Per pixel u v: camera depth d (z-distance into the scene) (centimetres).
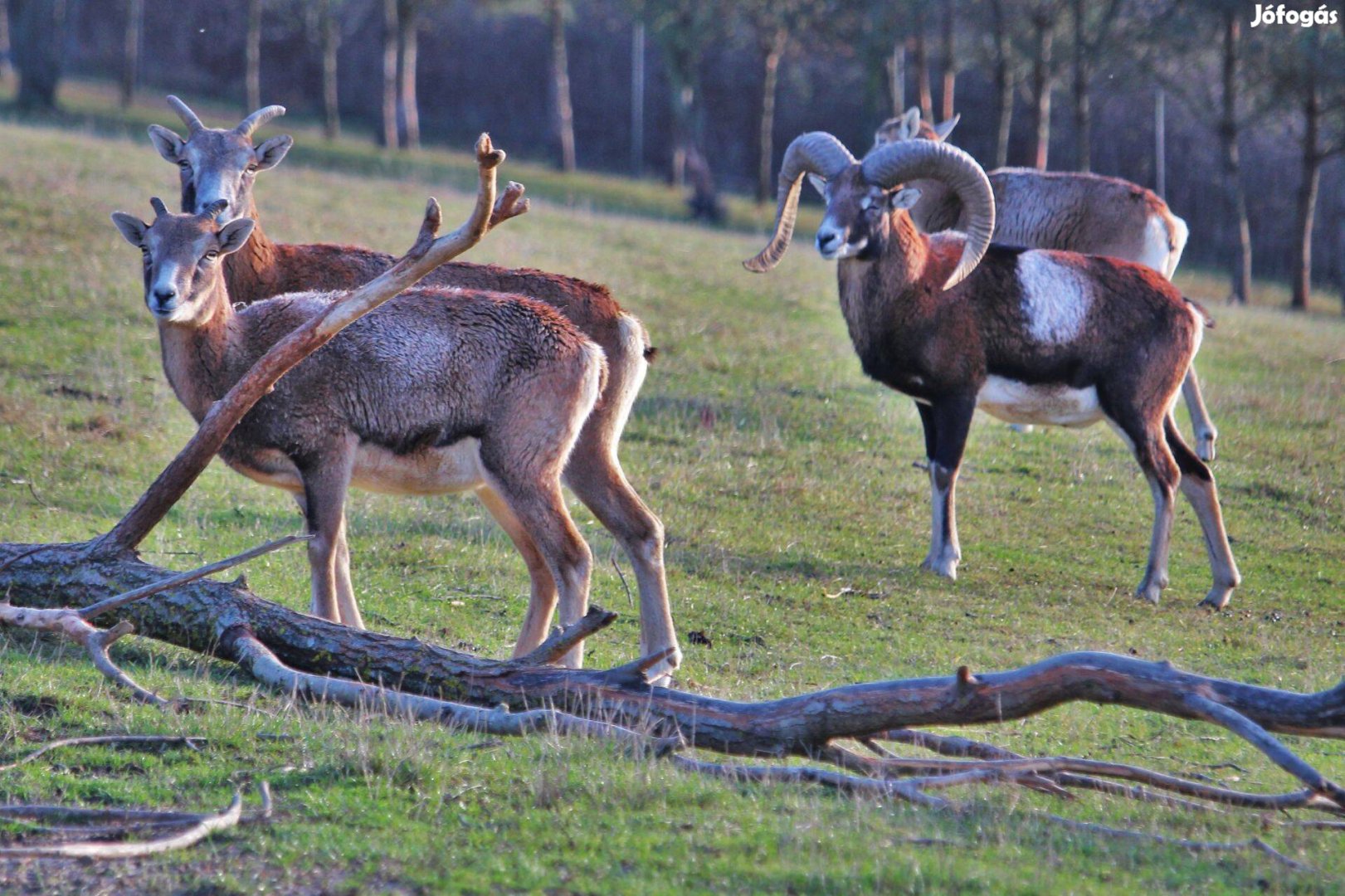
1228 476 2731
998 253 2186
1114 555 2328
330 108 9269
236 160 2072
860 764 1220
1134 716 1602
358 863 992
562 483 1678
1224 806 1217
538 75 10912
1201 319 2212
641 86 10425
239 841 1020
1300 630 2038
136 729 1219
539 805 1099
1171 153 8512
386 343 1495
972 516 2448
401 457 1520
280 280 1886
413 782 1134
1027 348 2152
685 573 2042
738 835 1046
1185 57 6869
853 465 2653
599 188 8494
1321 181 8225
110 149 4991
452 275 1764
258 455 1498
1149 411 2169
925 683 1184
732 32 8706
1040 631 1923
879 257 2116
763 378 3164
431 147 10025
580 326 1712
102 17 11219
